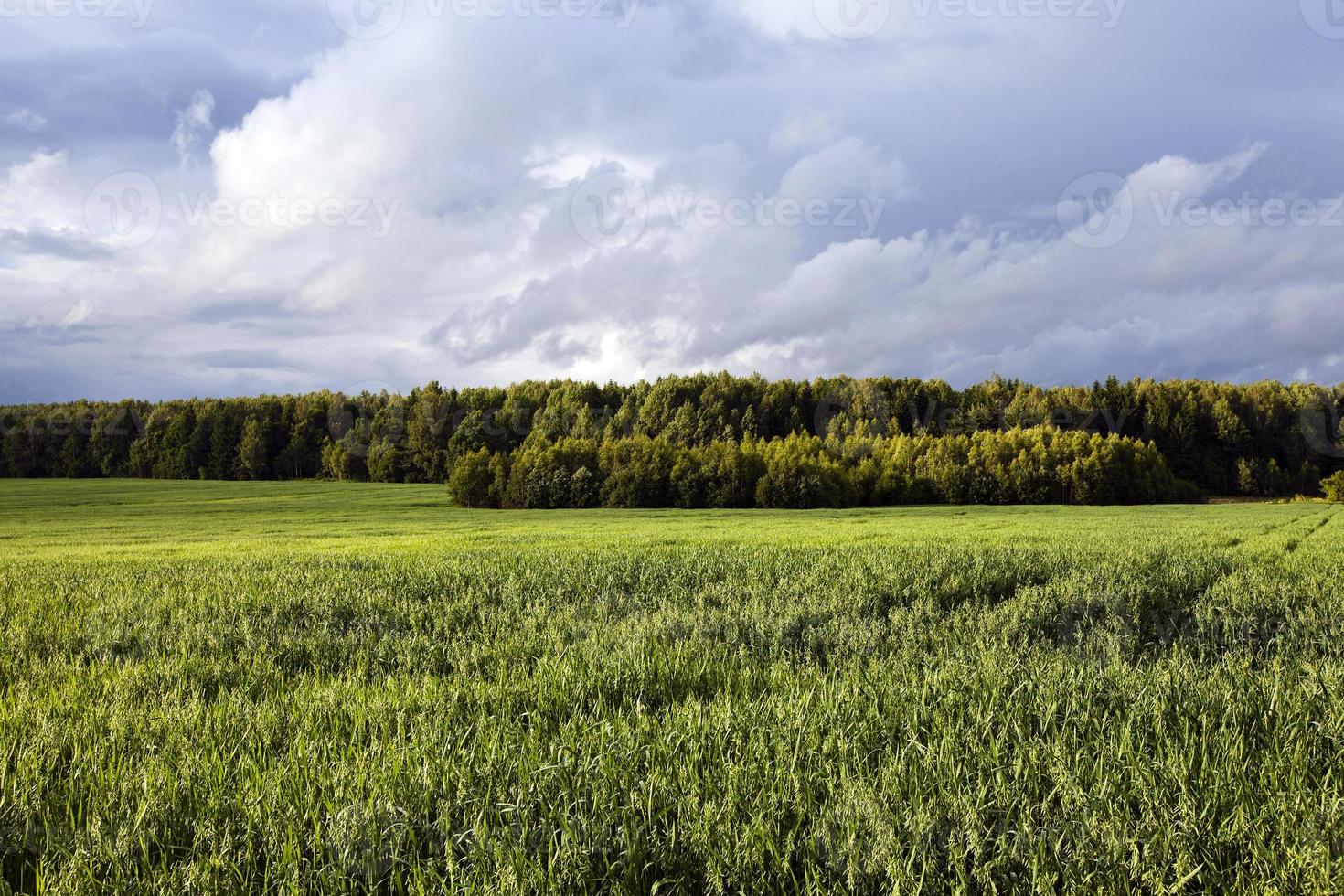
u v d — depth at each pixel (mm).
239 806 2578
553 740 3098
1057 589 8109
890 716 3375
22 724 3660
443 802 2535
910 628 5992
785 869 2166
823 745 2912
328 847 2293
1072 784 2484
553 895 2025
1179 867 2109
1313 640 5609
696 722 3244
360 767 2764
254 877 2199
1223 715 3164
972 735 3041
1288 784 2533
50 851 2389
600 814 2430
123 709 3914
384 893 2189
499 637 5934
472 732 3357
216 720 3609
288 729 3459
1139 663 4289
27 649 6055
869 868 2119
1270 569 9922
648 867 2223
